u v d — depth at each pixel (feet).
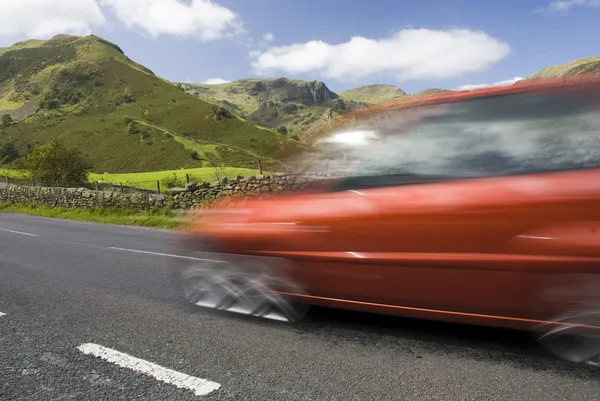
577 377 10.39
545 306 10.57
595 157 10.71
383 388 10.26
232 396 10.16
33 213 73.82
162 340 13.76
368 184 13.19
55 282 22.02
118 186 71.20
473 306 11.37
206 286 17.12
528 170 11.21
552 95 11.80
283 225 14.20
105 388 10.76
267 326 14.65
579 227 10.13
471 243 11.23
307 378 10.91
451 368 11.10
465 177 11.85
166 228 46.19
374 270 12.61
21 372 11.75
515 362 11.25
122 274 23.47
